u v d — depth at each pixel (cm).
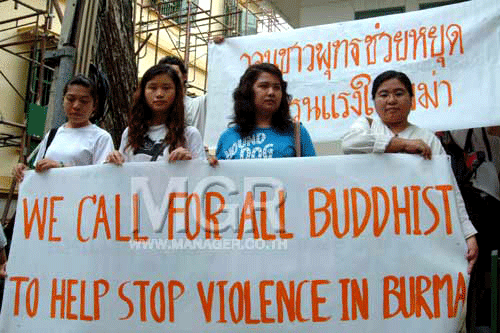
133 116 285
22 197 269
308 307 228
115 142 518
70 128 303
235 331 231
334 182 238
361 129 261
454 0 665
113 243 250
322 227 234
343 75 395
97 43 458
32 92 875
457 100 361
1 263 330
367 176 236
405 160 235
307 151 284
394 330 221
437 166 232
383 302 224
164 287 240
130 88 514
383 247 229
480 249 343
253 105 285
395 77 273
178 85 283
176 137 276
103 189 256
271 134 280
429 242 227
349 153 251
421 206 230
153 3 1167
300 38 412
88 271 250
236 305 233
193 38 1398
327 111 395
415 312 221
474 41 365
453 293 221
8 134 826
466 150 362
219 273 237
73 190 261
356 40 397
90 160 296
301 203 238
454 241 225
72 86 299
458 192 236
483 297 347
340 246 232
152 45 1239
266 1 763
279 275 233
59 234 258
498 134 375
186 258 241
